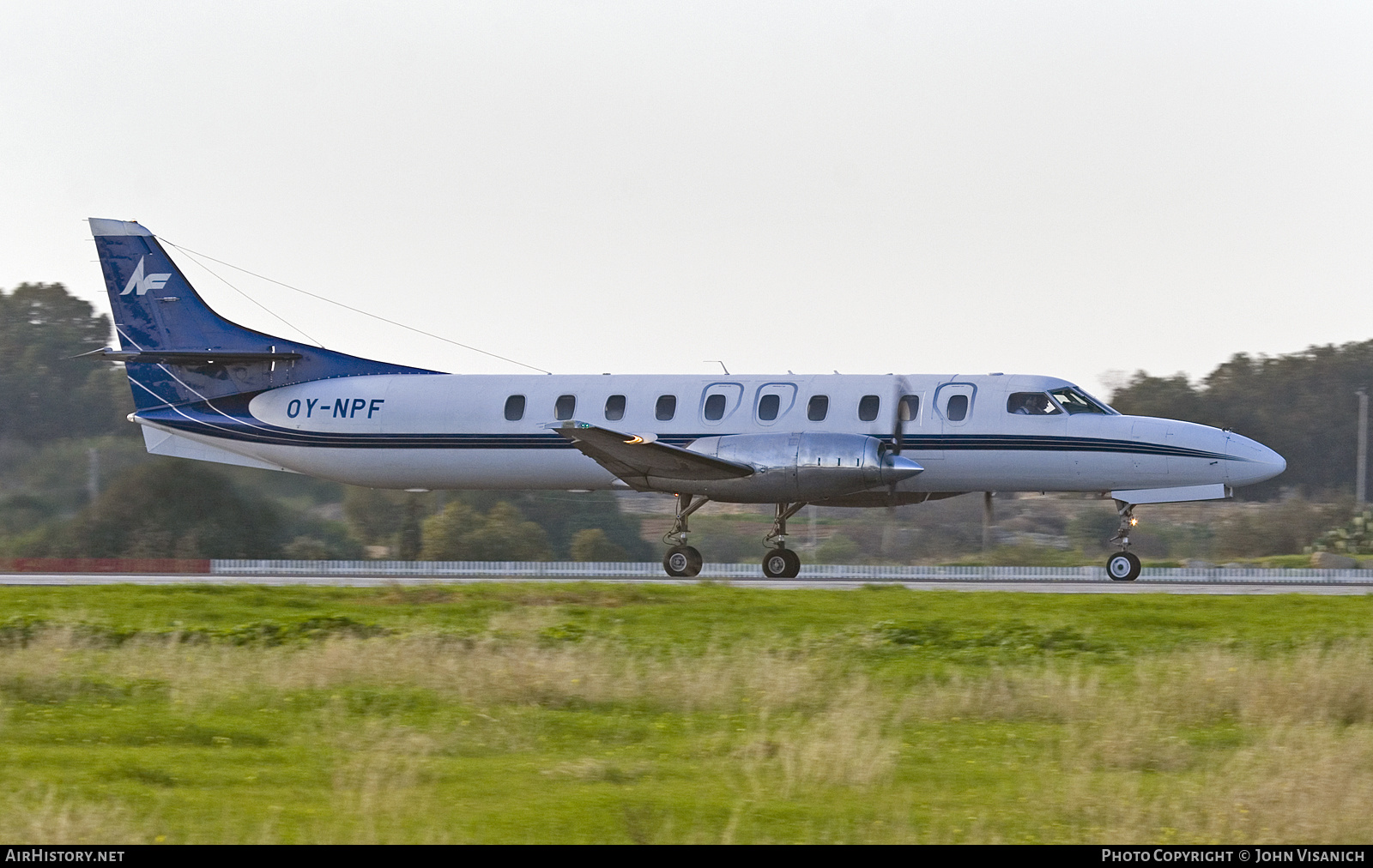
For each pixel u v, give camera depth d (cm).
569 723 4878
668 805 3694
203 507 16538
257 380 12038
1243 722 4988
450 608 7994
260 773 4050
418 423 11344
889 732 4800
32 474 17362
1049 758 4378
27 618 7531
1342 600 8094
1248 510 19750
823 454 10200
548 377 11331
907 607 7944
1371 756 4138
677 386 10962
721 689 5359
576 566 13650
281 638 6888
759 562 18888
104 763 4162
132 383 12256
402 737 4547
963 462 10462
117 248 12338
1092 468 10362
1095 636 6919
